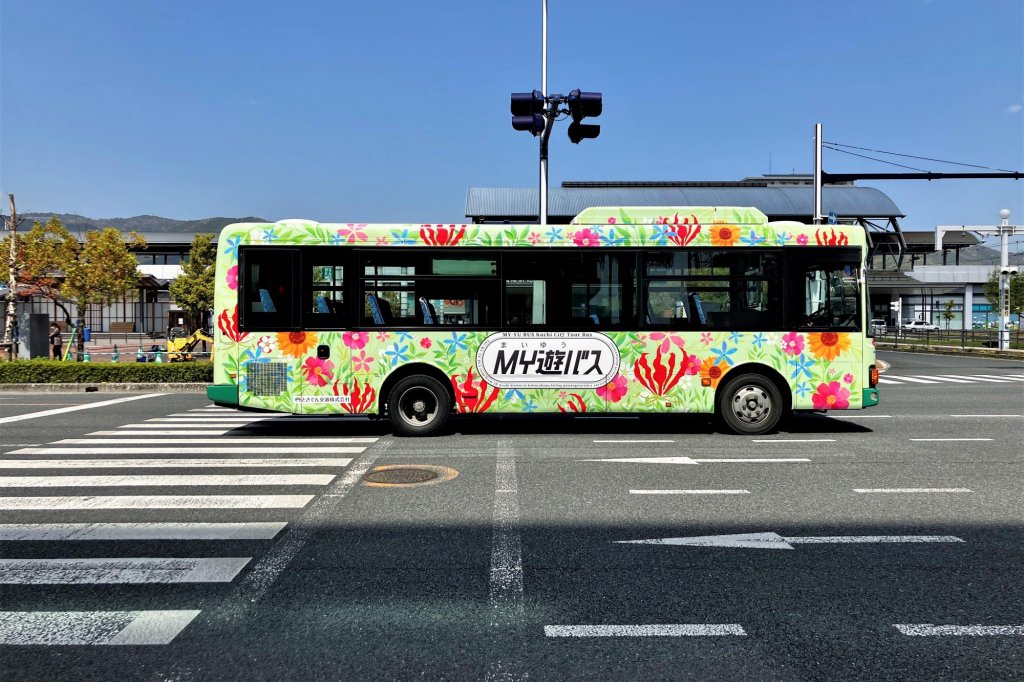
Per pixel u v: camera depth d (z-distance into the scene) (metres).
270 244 9.79
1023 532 5.14
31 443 9.37
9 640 3.41
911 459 8.07
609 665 3.13
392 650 3.28
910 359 31.75
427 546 4.80
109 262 29.27
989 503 6.00
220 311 9.77
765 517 5.55
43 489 6.59
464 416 12.07
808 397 9.98
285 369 9.78
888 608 3.76
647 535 5.05
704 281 9.98
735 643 3.35
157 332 60.69
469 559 4.54
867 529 5.22
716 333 9.94
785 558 4.56
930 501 6.08
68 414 12.73
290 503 6.02
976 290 67.62
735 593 3.97
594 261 9.91
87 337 45.06
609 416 12.10
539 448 8.86
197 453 8.53
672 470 7.43
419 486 6.66
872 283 64.81
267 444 9.23
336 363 9.79
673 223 10.02
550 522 5.40
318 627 3.53
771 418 9.98
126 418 12.12
